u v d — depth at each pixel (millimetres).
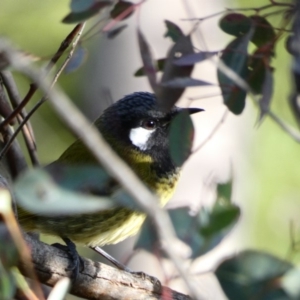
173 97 6371
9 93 9680
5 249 5453
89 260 8094
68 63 6969
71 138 15008
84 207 5211
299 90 5641
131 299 8188
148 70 6352
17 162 9914
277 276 5492
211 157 12875
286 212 15641
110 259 10500
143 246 5543
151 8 12727
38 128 14984
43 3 15539
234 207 5684
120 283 8164
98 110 13758
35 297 5543
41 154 14875
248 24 6984
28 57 6574
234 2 14125
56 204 5125
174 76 6395
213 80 11945
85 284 7996
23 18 15461
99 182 5668
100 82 13664
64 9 15500
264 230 15484
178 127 6727
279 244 15508
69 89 13922
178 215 5766
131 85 13547
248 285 5523
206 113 12766
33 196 5051
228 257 5578
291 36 6109
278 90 13562
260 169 15422
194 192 12602
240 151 13938
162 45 12492
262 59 6766
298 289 5430
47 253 7660
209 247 5699
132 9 6754
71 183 5523
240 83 6195
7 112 9664
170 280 5527
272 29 7043
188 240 5719
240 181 14227
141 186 4840
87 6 6551
